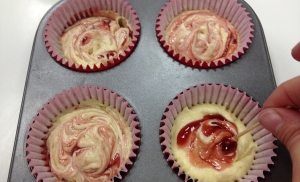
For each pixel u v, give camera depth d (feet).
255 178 0.40
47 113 0.46
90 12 0.59
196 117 0.47
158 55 0.51
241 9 0.54
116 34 0.56
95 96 0.49
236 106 0.48
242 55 0.50
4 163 0.48
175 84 0.48
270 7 0.61
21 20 0.61
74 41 0.56
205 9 0.59
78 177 0.43
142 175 0.42
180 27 0.56
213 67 0.49
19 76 0.55
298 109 0.37
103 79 0.49
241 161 0.43
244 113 0.47
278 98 0.37
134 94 0.47
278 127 0.34
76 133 0.46
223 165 0.43
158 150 0.43
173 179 0.41
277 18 0.60
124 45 0.55
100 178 0.43
